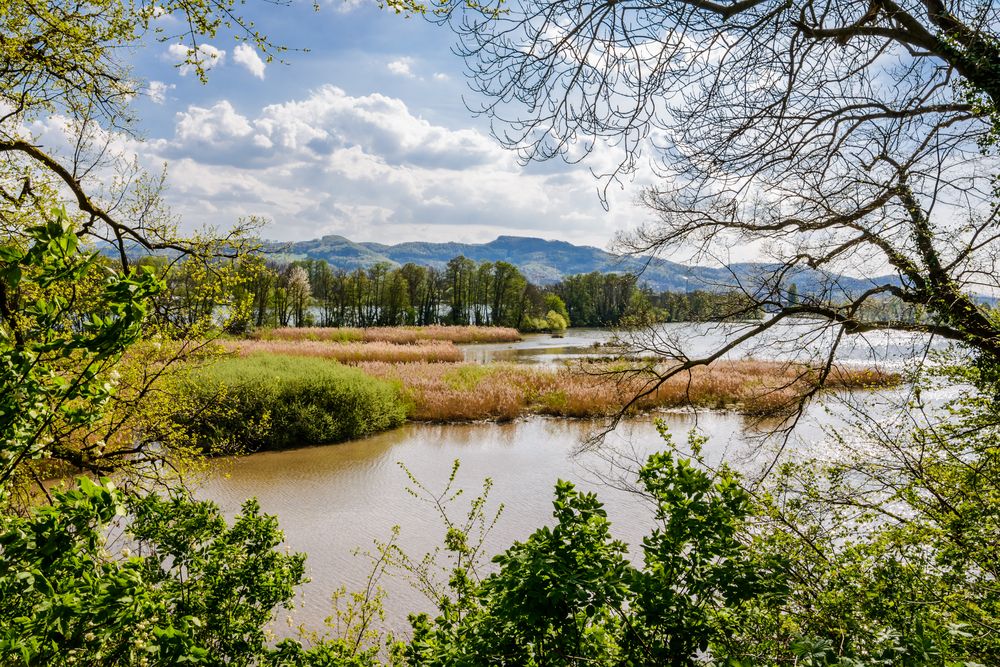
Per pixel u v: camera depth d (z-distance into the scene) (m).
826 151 5.21
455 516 9.80
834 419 8.60
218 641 3.17
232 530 3.55
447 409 18.94
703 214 5.77
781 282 5.86
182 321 5.82
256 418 14.73
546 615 2.38
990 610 2.50
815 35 4.22
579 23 3.92
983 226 4.27
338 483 11.89
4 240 4.73
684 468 2.76
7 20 4.71
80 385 1.92
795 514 3.34
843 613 2.35
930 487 3.50
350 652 3.60
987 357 4.15
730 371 24.27
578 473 12.16
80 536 1.84
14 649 1.67
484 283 87.50
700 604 2.63
